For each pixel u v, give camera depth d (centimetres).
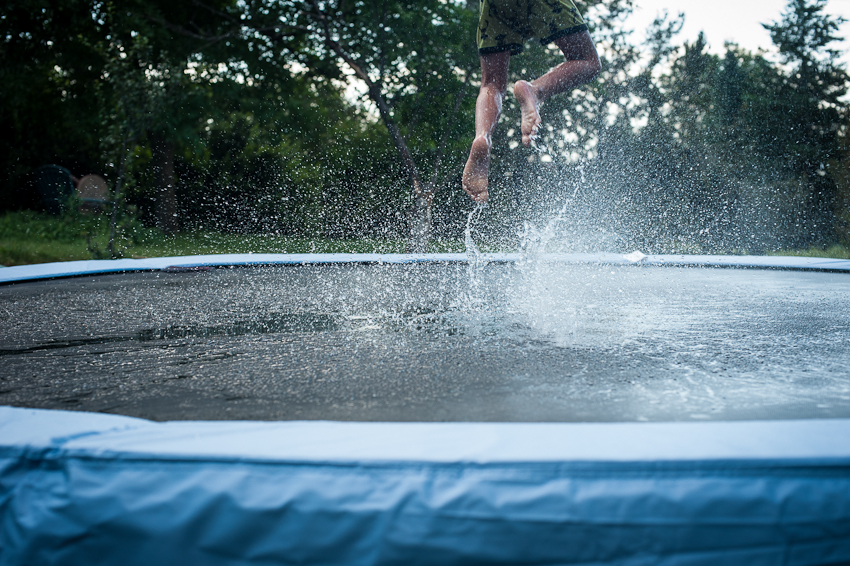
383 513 60
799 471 60
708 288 263
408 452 63
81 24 819
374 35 790
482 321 176
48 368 126
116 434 72
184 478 64
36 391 109
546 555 59
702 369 119
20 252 704
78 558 65
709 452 61
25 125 970
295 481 62
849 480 60
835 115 1055
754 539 58
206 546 63
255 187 998
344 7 805
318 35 809
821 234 934
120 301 229
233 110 954
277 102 921
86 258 658
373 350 139
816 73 1157
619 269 363
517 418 89
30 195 976
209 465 64
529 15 193
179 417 92
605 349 138
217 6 900
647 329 163
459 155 865
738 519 58
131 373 121
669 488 59
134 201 996
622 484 59
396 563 60
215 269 372
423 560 60
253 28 834
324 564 61
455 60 778
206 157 1000
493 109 203
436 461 62
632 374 115
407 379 113
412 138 887
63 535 65
